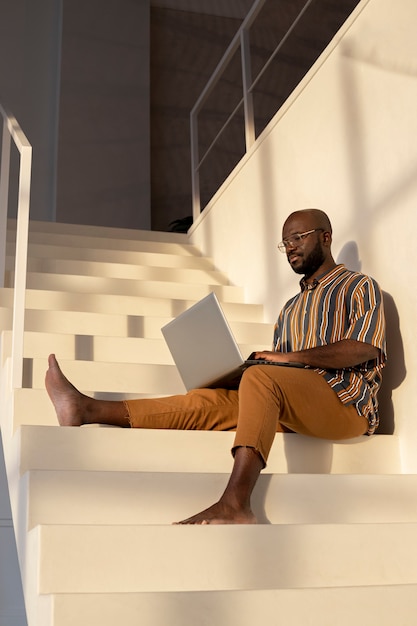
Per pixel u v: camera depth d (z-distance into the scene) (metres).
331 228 2.27
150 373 2.32
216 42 5.87
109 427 1.93
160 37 5.74
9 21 5.29
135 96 5.38
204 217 3.78
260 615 1.29
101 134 5.21
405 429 2.03
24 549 1.58
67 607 1.23
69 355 2.44
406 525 1.61
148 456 1.82
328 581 1.53
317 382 1.86
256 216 3.15
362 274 2.09
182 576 1.45
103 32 5.42
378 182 2.27
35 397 2.00
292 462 1.92
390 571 1.57
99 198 5.10
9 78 5.18
